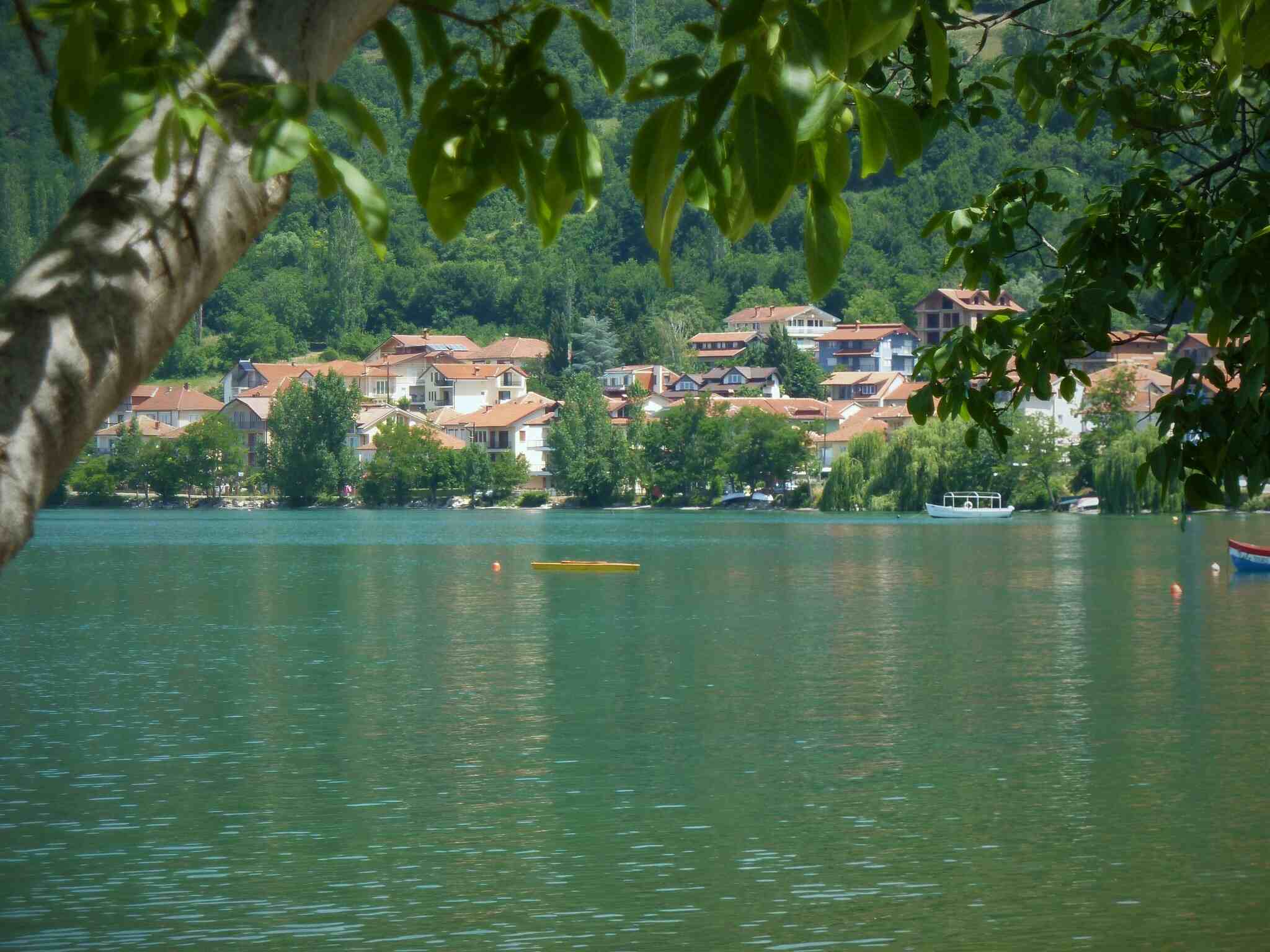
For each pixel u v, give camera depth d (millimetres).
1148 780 36312
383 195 3508
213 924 25172
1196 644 65688
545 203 4699
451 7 4445
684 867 28656
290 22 3609
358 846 30266
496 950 23703
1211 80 11414
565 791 35375
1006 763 38688
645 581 107375
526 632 72812
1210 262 8992
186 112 3289
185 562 132000
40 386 3125
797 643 67500
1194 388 9578
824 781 36531
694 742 42031
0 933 24719
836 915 25391
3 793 35312
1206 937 24141
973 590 96938
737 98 3645
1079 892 26656
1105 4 11867
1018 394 11367
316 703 49531
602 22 4543
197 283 3406
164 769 38344
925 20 3773
